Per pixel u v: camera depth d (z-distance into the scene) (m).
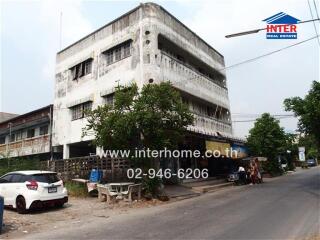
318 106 18.75
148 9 20.17
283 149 42.44
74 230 9.70
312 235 8.09
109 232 9.16
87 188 17.23
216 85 28.05
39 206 12.58
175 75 21.38
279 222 9.78
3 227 10.32
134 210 13.23
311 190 18.23
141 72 19.45
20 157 28.23
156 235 8.54
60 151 25.33
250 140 32.59
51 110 26.31
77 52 24.78
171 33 21.73
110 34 22.06
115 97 16.06
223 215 11.20
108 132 15.45
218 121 27.33
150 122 15.04
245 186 23.81
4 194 13.42
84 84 23.61
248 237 8.06
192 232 8.73
